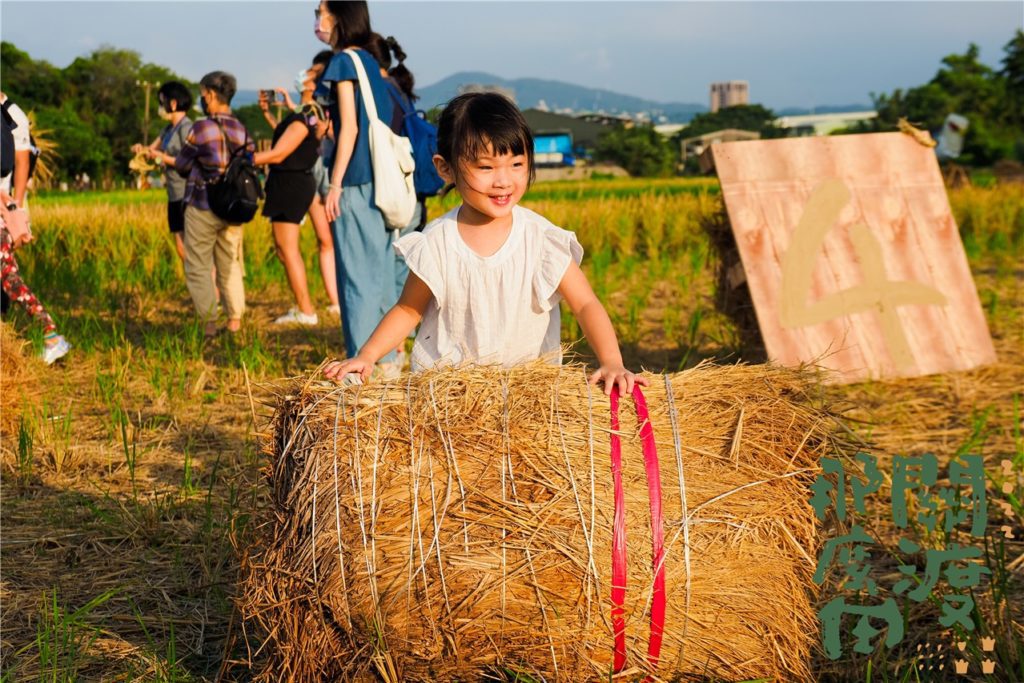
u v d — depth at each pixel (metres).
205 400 5.68
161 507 3.98
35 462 4.58
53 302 8.96
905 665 2.78
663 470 2.44
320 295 9.97
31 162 6.30
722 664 2.44
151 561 3.56
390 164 4.98
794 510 2.57
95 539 3.72
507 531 2.30
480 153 2.67
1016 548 3.55
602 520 2.32
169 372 6.25
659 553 2.32
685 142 114.25
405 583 2.27
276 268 11.02
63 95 83.31
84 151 74.50
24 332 6.82
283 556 2.43
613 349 2.71
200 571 3.46
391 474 2.36
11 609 3.19
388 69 5.34
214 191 7.17
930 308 6.52
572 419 2.46
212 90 7.19
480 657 2.32
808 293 6.30
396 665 2.33
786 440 2.62
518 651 2.31
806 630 2.61
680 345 7.25
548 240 2.89
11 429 5.00
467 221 2.89
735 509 2.44
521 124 2.69
